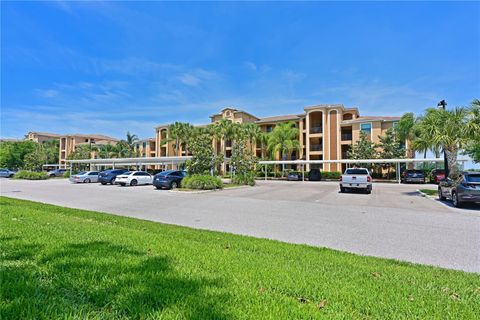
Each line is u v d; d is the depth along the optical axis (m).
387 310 3.09
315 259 5.20
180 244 5.67
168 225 8.51
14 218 8.09
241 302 3.06
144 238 6.10
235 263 4.52
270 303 3.07
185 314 2.74
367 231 8.16
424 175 32.97
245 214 11.20
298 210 12.20
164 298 3.08
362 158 39.78
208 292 3.28
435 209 12.49
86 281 3.50
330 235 7.70
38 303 2.88
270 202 15.05
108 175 30.92
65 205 13.96
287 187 26.42
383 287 3.78
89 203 14.76
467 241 7.04
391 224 9.14
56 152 83.69
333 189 24.03
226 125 48.62
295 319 2.76
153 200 16.05
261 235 7.73
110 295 3.14
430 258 5.74
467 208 12.76
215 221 9.77
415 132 31.34
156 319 2.67
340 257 5.41
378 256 5.85
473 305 3.32
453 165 17.92
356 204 14.20
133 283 3.47
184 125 53.00
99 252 4.71
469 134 17.02
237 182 28.38
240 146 30.11
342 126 45.53
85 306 2.89
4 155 70.19
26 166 55.84
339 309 3.08
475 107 17.06
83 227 7.19
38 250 4.70
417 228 8.53
